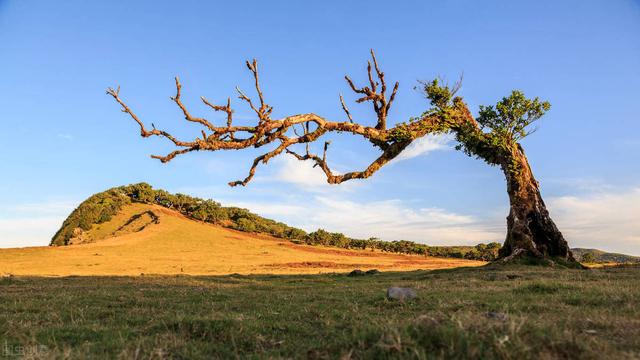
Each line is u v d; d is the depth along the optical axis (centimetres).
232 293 1480
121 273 5109
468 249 12694
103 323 857
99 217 12538
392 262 9256
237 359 538
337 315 859
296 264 7412
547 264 2827
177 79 1923
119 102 1839
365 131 2930
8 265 6172
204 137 2006
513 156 3216
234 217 14900
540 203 3169
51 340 679
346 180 2967
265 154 2584
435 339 484
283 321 792
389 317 791
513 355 432
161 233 11025
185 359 538
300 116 2577
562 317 678
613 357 442
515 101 3123
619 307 807
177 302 1212
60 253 7688
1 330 770
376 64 2850
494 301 957
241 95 2112
